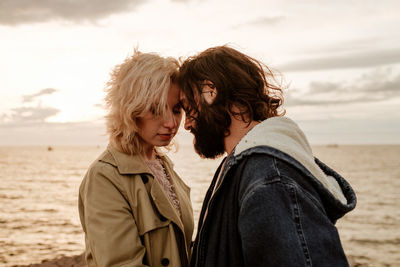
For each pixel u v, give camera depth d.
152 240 1.68
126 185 1.66
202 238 1.22
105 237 1.51
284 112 1.37
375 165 77.06
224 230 1.14
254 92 1.24
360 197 30.73
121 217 1.56
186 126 1.41
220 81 1.23
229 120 1.24
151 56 1.68
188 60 1.43
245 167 1.09
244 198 1.01
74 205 24.91
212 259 1.17
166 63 1.66
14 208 23.25
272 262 0.90
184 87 1.35
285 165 1.01
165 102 1.64
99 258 1.51
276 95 1.37
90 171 1.67
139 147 1.82
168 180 2.06
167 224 1.72
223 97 1.23
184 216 1.95
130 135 1.72
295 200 0.94
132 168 1.70
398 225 18.48
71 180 45.25
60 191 33.50
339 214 1.07
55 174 54.66
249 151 1.08
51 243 13.48
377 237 15.52
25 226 17.03
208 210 1.20
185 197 2.09
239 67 1.27
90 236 1.55
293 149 1.06
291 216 0.92
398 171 60.66
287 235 0.90
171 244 1.71
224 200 1.17
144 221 1.66
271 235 0.91
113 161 1.69
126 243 1.53
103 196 1.59
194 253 1.41
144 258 1.64
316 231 0.92
